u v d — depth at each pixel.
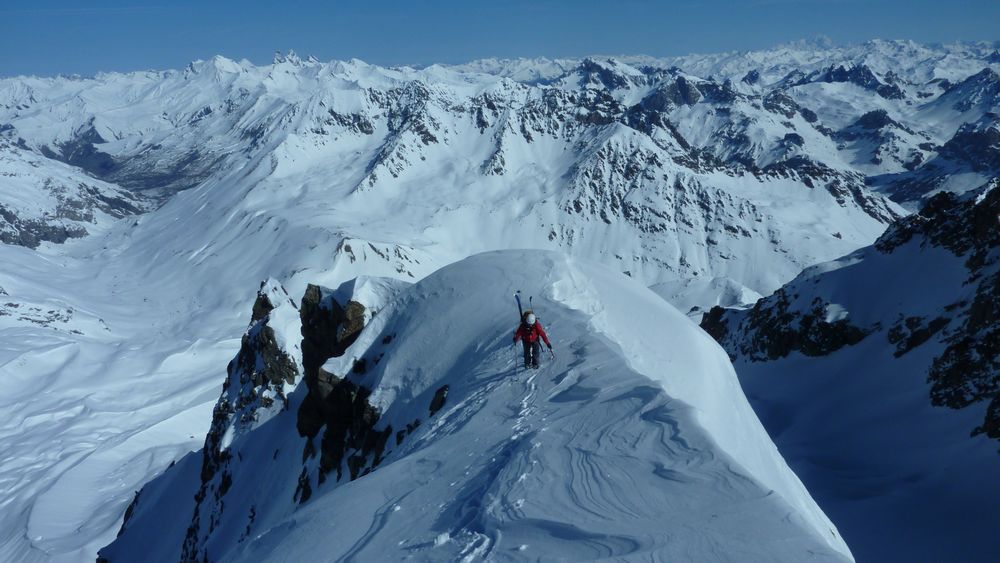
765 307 95.19
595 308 23.70
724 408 19.92
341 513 12.96
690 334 23.98
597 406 13.66
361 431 26.61
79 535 94.62
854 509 46.81
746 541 7.86
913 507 44.81
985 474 44.94
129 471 121.31
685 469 9.96
